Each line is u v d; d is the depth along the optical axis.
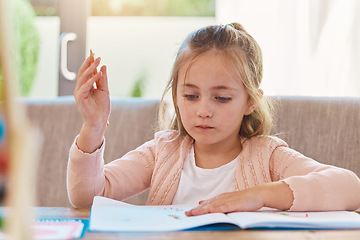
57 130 1.53
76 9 2.29
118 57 2.95
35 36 2.71
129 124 1.51
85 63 0.96
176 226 0.64
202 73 1.00
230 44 1.05
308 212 0.79
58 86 2.28
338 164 1.40
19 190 0.32
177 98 1.07
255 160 1.09
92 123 0.96
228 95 1.00
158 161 1.15
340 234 0.62
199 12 3.00
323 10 2.22
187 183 1.11
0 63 0.31
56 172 1.50
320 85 2.22
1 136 0.31
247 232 0.62
